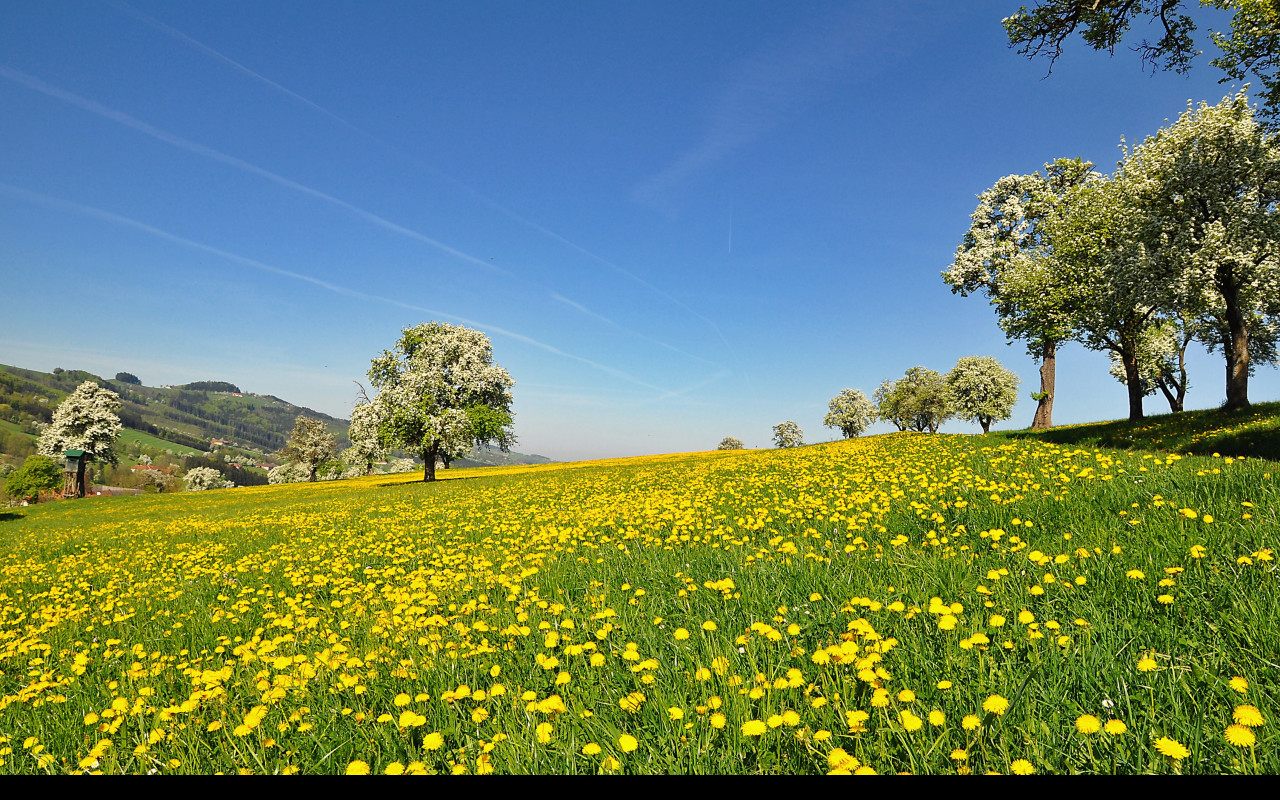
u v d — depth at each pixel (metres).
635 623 4.66
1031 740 2.52
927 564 5.27
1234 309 21.97
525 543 10.19
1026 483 8.78
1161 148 23.09
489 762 2.79
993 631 3.65
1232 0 15.77
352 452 47.12
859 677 3.10
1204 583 3.88
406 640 5.05
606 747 2.89
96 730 3.97
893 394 87.75
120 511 39.88
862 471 14.23
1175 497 6.31
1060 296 26.97
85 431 70.94
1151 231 22.66
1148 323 27.17
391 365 47.66
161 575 11.48
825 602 4.59
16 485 69.44
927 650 3.51
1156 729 2.48
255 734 3.53
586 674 3.73
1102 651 3.19
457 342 47.81
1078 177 35.19
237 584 9.77
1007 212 37.03
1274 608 3.34
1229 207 21.48
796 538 7.31
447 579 7.52
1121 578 4.21
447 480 45.16
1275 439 13.49
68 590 11.27
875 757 2.59
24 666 6.12
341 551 12.05
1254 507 5.32
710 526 9.17
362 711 3.64
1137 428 20.94
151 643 6.44
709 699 3.13
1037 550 5.31
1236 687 2.63
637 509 12.37
